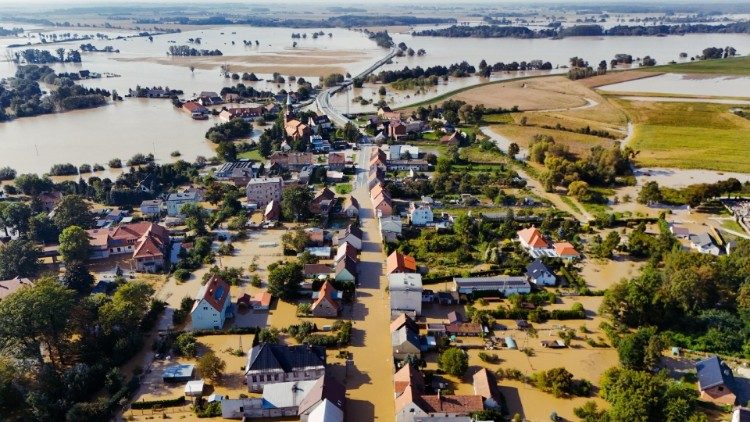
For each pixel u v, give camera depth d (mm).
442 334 133250
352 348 129375
